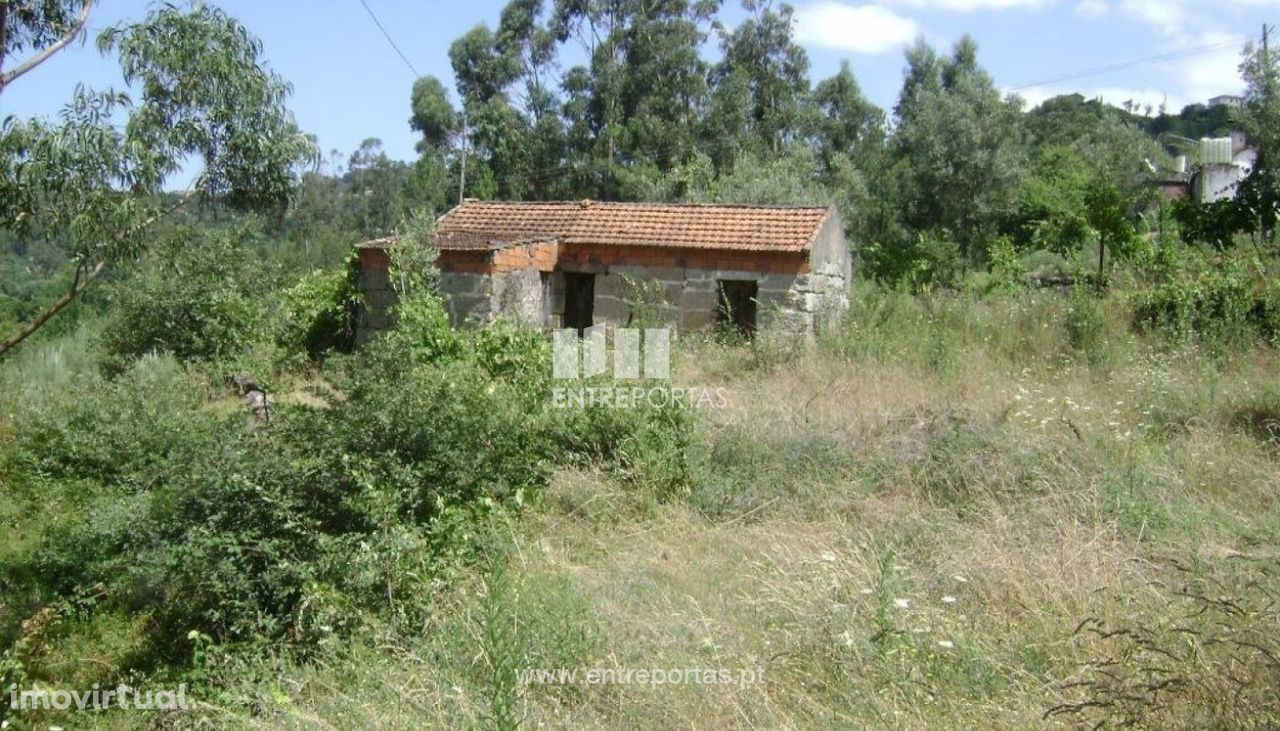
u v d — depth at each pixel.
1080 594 5.45
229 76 8.07
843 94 41.62
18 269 17.23
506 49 40.62
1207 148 33.06
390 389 7.30
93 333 15.23
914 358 13.53
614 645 5.14
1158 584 5.48
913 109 40.09
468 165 39.22
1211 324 14.26
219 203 8.59
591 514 7.48
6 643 6.51
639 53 39.44
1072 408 10.10
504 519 6.96
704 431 8.79
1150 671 4.27
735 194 30.61
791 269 16.64
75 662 6.32
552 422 8.62
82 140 7.31
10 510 8.82
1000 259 23.70
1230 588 5.33
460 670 5.09
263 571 6.42
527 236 17.48
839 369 12.98
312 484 6.76
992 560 6.05
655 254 17.41
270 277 15.39
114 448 9.21
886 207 36.50
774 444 8.53
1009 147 32.62
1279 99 20.53
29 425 10.27
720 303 17.19
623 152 39.75
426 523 6.72
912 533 6.77
